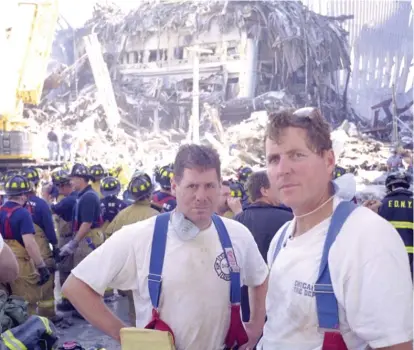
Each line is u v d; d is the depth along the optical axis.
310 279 1.59
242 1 47.12
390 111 46.44
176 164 2.03
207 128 45.75
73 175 7.01
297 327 1.62
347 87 48.62
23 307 2.40
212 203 2.01
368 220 1.54
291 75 47.56
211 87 47.56
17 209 5.17
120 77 49.59
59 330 6.15
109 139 46.56
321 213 1.66
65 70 47.88
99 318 2.03
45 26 23.14
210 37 48.03
